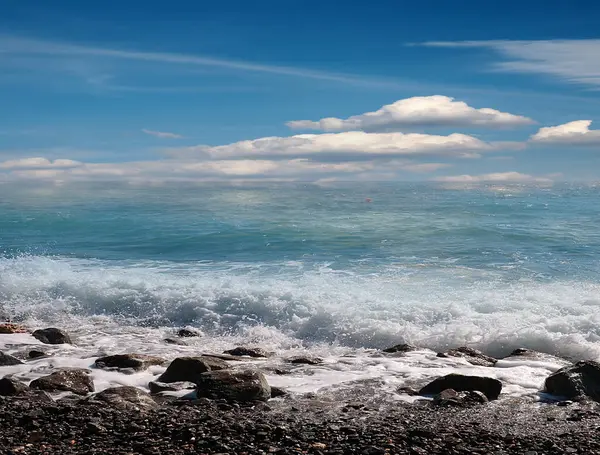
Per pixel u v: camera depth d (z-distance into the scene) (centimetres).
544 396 788
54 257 1862
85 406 704
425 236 2134
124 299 1368
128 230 2338
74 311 1352
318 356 1034
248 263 1739
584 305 1238
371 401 770
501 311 1228
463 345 1070
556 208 3003
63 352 1020
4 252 1944
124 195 3653
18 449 575
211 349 1076
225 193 3819
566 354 1019
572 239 2058
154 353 1025
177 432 626
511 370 917
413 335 1112
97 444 593
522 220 2556
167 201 3338
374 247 1947
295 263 1725
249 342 1135
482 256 1788
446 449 588
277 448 585
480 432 639
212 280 1477
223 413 697
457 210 2923
